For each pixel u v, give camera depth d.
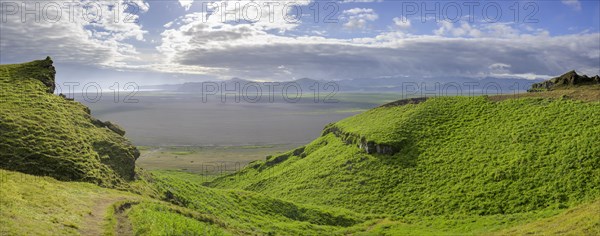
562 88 120.06
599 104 90.12
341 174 106.31
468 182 81.00
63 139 63.31
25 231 28.92
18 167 52.41
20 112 66.88
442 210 74.44
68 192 45.78
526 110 102.38
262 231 61.19
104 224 36.56
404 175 93.94
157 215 42.28
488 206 70.38
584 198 62.62
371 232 66.12
